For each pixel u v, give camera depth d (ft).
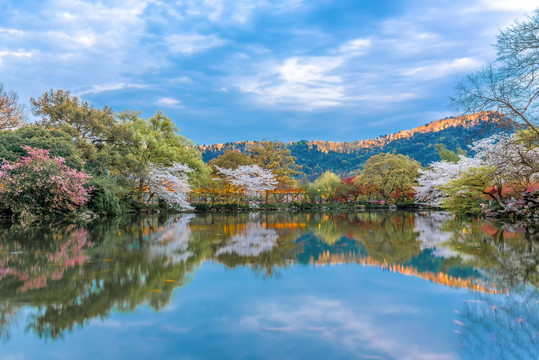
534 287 14.75
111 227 43.93
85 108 79.46
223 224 53.57
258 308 11.89
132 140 86.33
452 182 68.13
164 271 17.67
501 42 36.78
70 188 53.52
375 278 16.46
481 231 38.81
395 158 165.99
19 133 59.21
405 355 8.32
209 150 507.30
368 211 125.49
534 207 54.95
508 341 9.08
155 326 10.15
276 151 159.94
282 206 142.82
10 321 10.46
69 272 17.12
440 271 17.95
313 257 22.29
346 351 8.54
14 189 48.11
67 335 9.45
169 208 101.30
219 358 8.13
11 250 24.23
